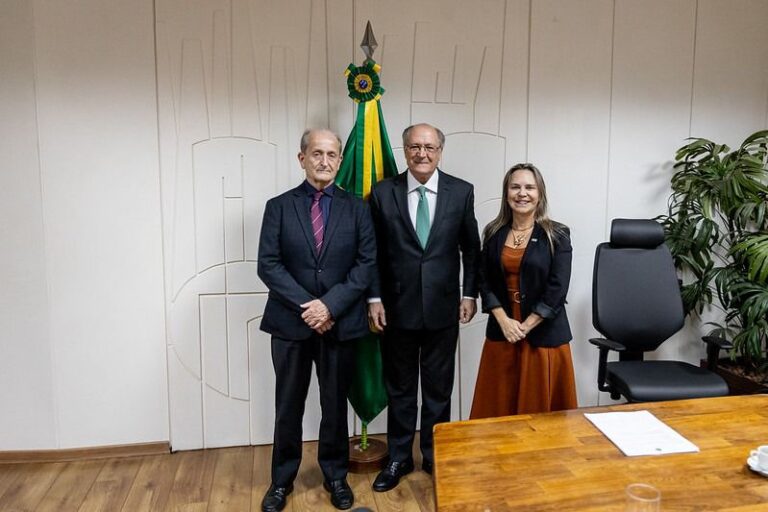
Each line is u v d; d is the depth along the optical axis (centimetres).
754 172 305
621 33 317
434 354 262
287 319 239
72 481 270
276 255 240
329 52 291
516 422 181
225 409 302
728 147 329
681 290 317
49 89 272
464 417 326
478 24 302
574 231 325
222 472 279
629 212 329
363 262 245
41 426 288
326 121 294
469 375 324
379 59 295
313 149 237
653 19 319
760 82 336
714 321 346
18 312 281
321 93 292
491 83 306
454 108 304
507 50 306
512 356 262
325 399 249
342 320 241
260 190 293
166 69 280
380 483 261
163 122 282
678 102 328
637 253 285
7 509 247
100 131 278
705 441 166
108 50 275
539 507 133
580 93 316
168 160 284
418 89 300
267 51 287
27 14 267
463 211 256
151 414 296
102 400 292
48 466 285
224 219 292
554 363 256
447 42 300
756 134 312
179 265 291
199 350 297
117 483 268
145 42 277
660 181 331
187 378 297
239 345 300
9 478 273
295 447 251
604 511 131
